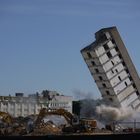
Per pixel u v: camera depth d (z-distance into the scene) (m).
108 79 133.38
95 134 89.56
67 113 101.56
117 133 91.88
